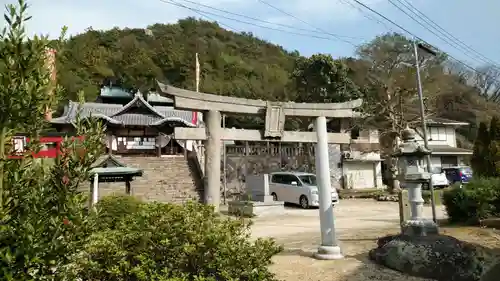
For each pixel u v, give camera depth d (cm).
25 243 216
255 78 5069
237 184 2619
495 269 618
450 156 3369
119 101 4603
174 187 1961
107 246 376
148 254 376
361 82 3584
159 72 4819
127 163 2075
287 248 870
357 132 3303
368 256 759
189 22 6769
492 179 1206
